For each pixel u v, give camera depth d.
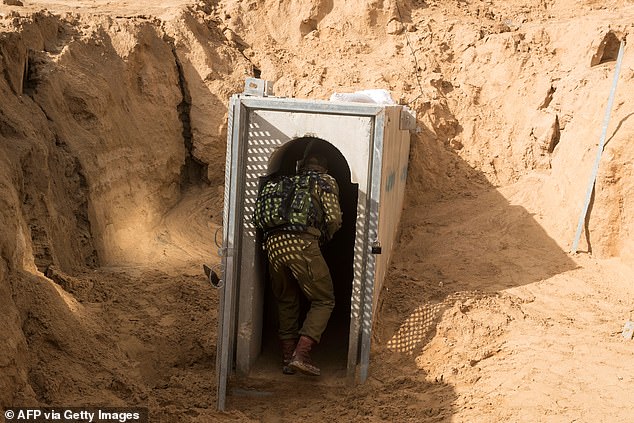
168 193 8.66
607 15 10.04
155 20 9.31
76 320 5.53
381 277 6.48
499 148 9.19
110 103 7.86
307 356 5.66
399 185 7.61
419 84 9.57
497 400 5.29
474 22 10.43
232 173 5.48
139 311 6.38
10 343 4.69
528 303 6.66
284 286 5.82
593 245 7.49
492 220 8.15
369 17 10.25
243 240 5.65
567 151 8.30
